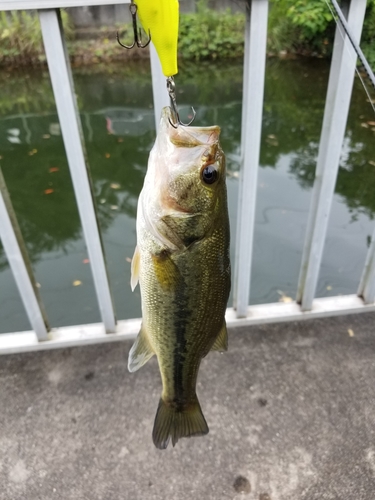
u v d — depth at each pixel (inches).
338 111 18.7
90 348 24.2
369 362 23.3
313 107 74.0
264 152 59.9
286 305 26.0
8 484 18.7
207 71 95.5
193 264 12.6
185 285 12.7
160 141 11.9
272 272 39.0
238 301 24.5
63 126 17.4
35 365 23.5
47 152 65.6
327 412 21.0
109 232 46.2
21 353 24.1
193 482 18.6
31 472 19.1
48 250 45.2
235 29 99.5
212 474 18.8
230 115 73.9
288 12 86.9
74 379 22.7
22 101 84.7
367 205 47.5
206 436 20.1
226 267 13.1
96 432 20.5
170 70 10.6
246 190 20.4
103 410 21.3
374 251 24.1
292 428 20.4
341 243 42.2
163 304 13.0
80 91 88.4
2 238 20.1
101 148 65.1
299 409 21.2
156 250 12.3
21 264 21.2
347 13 16.4
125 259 42.0
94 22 99.7
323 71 87.4
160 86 16.7
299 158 58.2
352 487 18.3
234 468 19.0
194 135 12.0
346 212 46.5
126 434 20.4
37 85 90.8
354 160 55.6
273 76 85.6
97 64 98.9
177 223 12.1
